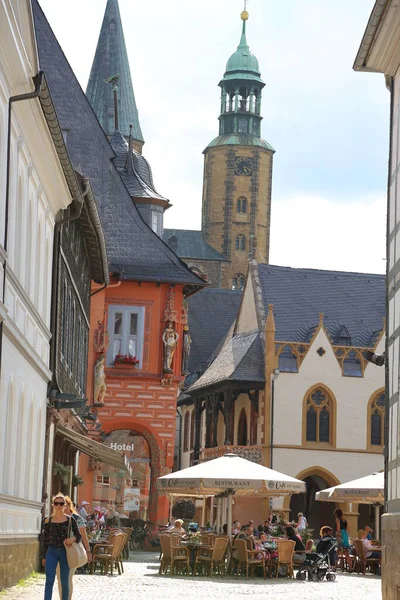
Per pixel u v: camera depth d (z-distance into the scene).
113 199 59.94
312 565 38.53
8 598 22.30
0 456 23.20
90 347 54.56
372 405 81.31
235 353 85.50
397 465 24.36
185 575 37.34
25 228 25.84
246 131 173.50
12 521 25.66
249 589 31.86
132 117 127.44
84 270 45.75
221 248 170.88
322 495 50.31
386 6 22.92
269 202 173.00
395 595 23.44
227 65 174.00
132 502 60.31
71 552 19.34
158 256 59.84
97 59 128.25
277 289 87.69
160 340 59.66
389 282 26.17
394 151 25.98
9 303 23.66
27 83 22.42
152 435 59.31
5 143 21.66
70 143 59.44
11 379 24.20
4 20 19.12
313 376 80.81
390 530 24.33
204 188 174.12
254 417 82.31
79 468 51.41
